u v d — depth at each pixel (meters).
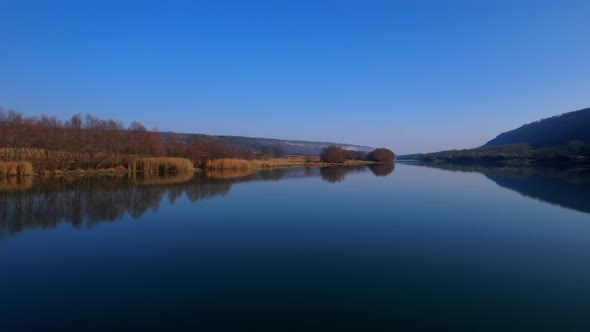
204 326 9.21
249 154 110.19
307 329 9.02
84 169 59.88
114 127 68.44
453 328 9.08
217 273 13.15
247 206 27.89
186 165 67.12
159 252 15.85
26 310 10.22
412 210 26.00
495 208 26.84
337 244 16.98
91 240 17.92
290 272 13.20
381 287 11.74
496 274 12.99
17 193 34.41
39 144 54.78
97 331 9.03
